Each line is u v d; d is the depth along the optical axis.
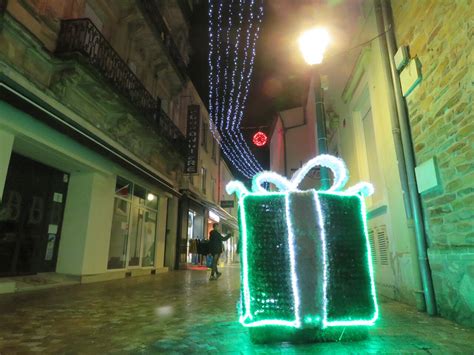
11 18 5.93
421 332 3.32
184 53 17.81
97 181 8.93
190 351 2.77
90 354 2.71
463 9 3.62
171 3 15.01
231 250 31.55
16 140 6.51
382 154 5.96
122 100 8.76
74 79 7.29
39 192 7.88
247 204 3.27
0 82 5.24
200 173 19.95
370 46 6.31
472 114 3.54
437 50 4.16
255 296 3.02
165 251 14.88
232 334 3.33
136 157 10.66
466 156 3.66
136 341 3.09
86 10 9.01
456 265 3.77
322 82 5.77
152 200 13.07
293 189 3.39
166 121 12.73
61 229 8.52
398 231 5.31
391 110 5.26
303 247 3.07
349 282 3.10
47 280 7.37
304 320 2.92
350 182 8.69
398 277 5.36
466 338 3.09
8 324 3.69
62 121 6.74
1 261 6.73
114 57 8.77
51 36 7.30
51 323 3.80
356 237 3.25
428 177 4.34
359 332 3.05
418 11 4.58
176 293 6.66
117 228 10.24
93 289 7.04
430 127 4.37
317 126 5.54
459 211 3.79
